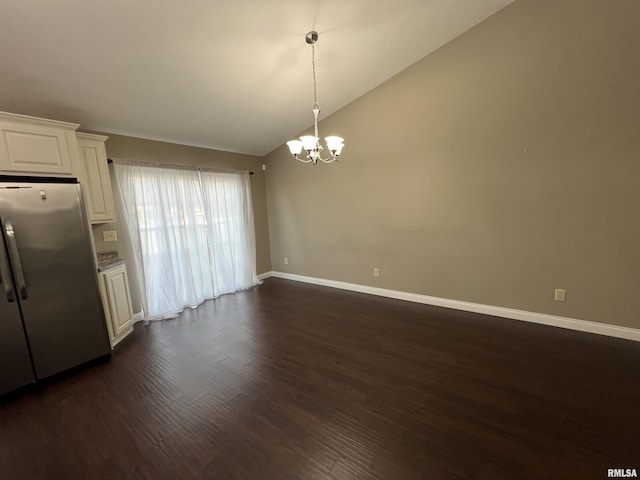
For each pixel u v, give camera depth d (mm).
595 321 2670
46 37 1944
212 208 4324
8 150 2164
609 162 2443
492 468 1412
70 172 2504
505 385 2041
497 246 3084
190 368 2439
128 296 3188
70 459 1565
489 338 2723
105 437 1713
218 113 3438
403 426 1710
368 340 2822
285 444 1613
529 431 1629
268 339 2924
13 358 2166
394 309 3590
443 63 3133
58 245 2352
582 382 2029
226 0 2031
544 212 2781
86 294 2514
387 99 3600
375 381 2162
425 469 1424
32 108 2564
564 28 2480
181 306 3846
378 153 3795
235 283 4645
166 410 1929
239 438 1668
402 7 2471
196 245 4055
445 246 3438
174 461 1527
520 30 2670
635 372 2107
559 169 2658
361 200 4082
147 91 2744
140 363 2547
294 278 5223
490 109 2932
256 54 2633
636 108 2295
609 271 2553
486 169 3039
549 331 2783
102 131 3223
